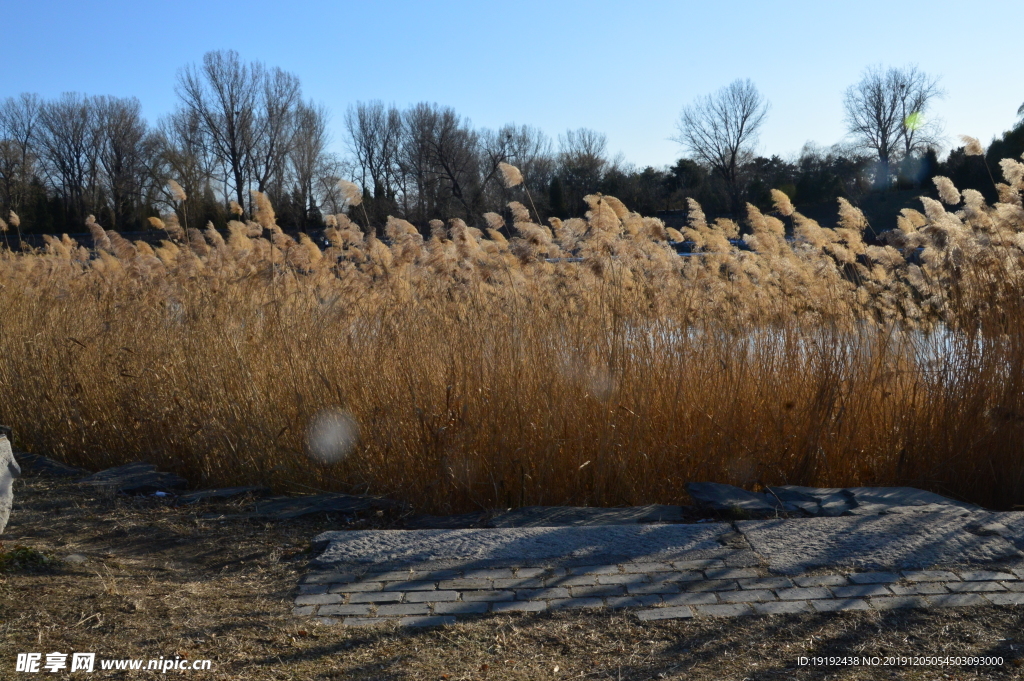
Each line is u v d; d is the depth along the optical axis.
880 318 7.19
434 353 6.77
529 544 4.74
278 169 42.69
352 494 6.37
